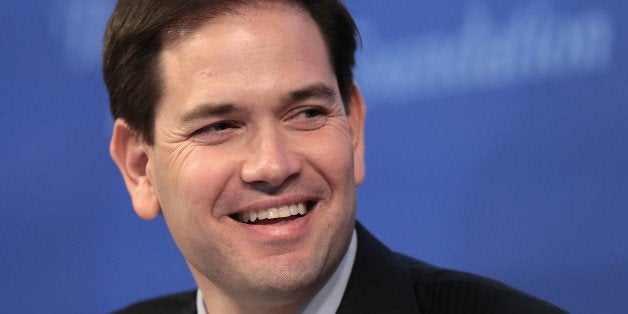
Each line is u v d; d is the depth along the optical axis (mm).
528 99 9523
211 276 5000
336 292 5211
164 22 4836
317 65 4816
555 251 9453
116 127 5363
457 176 9797
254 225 4805
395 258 5484
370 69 9977
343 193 4855
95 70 10711
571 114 9398
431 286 5359
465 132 9758
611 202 9266
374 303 5219
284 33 4723
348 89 5250
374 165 10055
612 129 9266
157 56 4906
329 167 4781
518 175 9570
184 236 4953
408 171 9953
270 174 4629
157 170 5047
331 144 4801
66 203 10766
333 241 4867
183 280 10617
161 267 10648
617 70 9242
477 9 9680
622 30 9234
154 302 6930
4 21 10797
